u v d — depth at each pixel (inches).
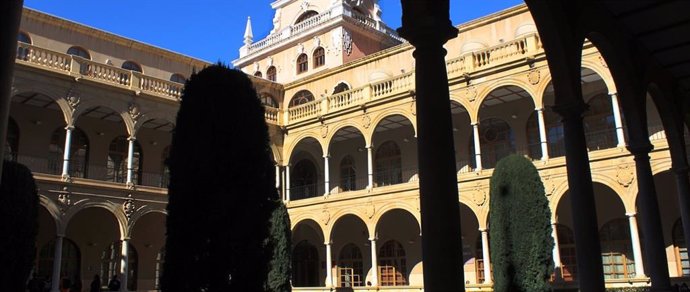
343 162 1441.9
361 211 1223.5
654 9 445.7
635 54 516.4
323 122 1337.4
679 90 630.5
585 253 385.4
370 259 1347.2
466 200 1077.1
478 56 1104.8
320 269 1435.8
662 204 991.6
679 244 966.4
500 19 1214.3
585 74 1011.9
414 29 275.6
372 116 1240.8
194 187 342.0
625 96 519.8
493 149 1187.9
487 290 1015.6
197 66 1471.5
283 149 1413.6
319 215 1295.5
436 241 260.4
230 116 357.4
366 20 1680.6
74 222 1192.8
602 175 933.2
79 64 1104.2
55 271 1013.2
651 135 1012.5
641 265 880.3
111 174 1263.5
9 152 1120.8
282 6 1834.4
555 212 956.6
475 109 1085.1
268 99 1555.1
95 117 1248.8
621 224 1033.5
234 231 337.4
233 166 349.4
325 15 1627.7
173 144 361.7
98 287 968.3
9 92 178.4
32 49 1047.0
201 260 332.2
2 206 601.9
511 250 627.8
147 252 1298.0
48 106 1171.3
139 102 1194.6
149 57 1375.5
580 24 422.9
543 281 608.4
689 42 510.9
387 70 1376.7
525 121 1147.3
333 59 1569.9
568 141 405.1
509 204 641.6
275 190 368.8
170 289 334.6
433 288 256.7
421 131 272.5
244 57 1823.3
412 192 1149.7
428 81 274.1
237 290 334.6
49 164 1170.0
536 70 1012.5
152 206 1186.0
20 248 610.2
